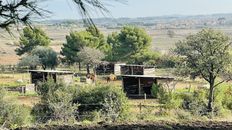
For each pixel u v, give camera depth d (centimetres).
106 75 7844
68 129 1086
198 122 1153
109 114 2188
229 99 3456
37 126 1164
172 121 1190
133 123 1148
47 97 2467
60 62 8575
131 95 4862
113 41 9969
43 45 8675
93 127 1093
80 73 7894
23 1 358
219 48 3475
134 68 7388
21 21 364
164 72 7388
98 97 2661
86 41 8250
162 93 3341
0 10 366
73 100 2711
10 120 1970
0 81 6322
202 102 3200
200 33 3541
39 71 5616
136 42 8562
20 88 4878
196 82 6181
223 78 3488
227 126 1071
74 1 319
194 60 3566
